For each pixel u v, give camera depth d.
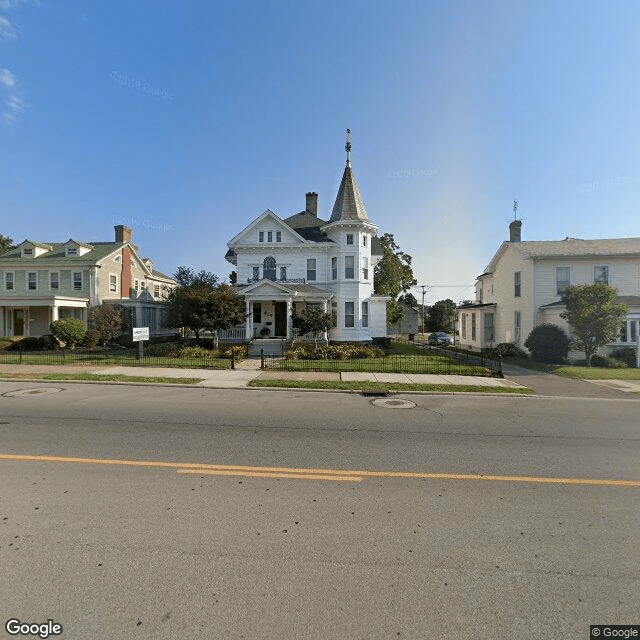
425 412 8.95
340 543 3.53
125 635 2.47
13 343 24.39
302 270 26.66
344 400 10.26
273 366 15.88
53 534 3.58
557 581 3.04
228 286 23.62
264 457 5.74
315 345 21.27
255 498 4.40
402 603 2.79
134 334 16.92
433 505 4.29
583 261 21.91
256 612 2.68
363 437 6.86
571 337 19.77
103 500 4.29
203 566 3.15
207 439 6.60
